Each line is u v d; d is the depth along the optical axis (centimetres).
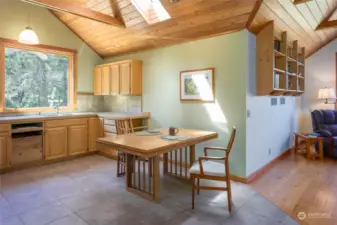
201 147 373
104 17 379
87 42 519
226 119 342
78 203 264
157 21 368
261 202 265
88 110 536
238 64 326
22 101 446
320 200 271
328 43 544
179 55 397
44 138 412
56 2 326
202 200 271
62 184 321
